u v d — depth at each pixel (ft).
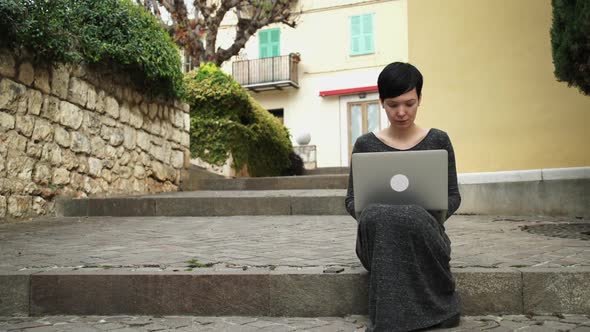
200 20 38.01
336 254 9.55
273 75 57.11
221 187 25.76
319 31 57.31
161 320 7.43
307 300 7.61
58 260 9.11
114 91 20.02
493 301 7.41
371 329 6.23
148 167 22.63
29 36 14.43
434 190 6.57
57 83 16.62
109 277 7.81
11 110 14.57
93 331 6.86
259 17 39.04
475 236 11.83
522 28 17.98
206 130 29.25
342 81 56.24
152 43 20.92
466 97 18.90
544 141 17.47
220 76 30.40
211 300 7.70
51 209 16.49
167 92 23.75
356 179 6.76
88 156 18.34
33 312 7.82
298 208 18.20
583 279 7.38
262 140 34.19
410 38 19.95
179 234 12.96
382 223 6.36
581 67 12.91
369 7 55.83
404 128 7.00
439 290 6.57
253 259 9.06
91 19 18.08
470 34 18.90
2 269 8.30
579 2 12.32
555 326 6.72
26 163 15.25
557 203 16.93
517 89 18.02
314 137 56.80
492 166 18.37
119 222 15.78
